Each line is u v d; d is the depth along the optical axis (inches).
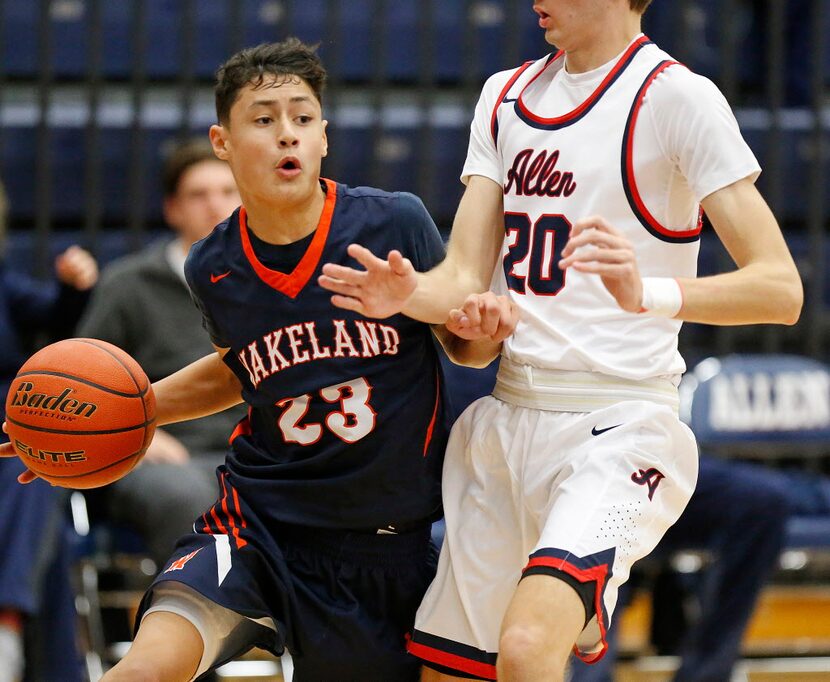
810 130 952.3
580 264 340.5
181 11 967.0
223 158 409.1
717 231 376.8
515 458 400.5
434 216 940.6
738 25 1009.5
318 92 398.6
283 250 403.5
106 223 946.1
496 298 373.7
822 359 912.3
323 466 410.9
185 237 676.7
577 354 389.1
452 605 413.1
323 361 404.8
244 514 414.3
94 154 854.5
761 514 655.1
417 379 413.1
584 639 378.3
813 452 745.0
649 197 385.4
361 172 936.9
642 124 384.5
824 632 796.6
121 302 674.2
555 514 374.6
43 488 617.0
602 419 387.2
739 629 655.1
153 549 618.2
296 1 970.1
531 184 400.8
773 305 359.9
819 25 887.7
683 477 399.2
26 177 927.7
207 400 445.7
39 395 401.4
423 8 885.8
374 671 428.5
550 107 402.0
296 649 420.2
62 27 963.3
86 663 656.4
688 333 900.0
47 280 853.8
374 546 422.3
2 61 929.5
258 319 407.5
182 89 910.4
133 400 408.5
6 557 597.3
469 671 411.8
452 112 968.3
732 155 373.1
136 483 628.4
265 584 410.9
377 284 355.3
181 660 383.2
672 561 719.7
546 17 395.5
